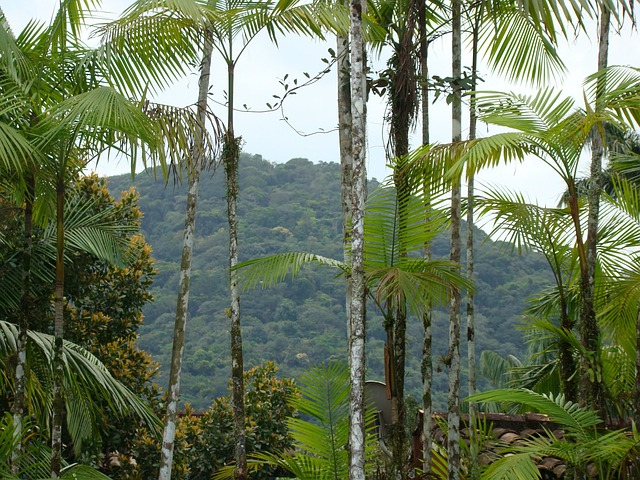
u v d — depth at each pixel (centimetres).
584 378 711
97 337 1172
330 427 791
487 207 789
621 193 862
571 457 682
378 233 715
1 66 704
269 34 838
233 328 868
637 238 838
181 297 835
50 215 795
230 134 867
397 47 812
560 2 643
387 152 786
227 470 925
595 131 750
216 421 1197
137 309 1234
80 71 729
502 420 944
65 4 707
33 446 756
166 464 818
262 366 1274
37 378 847
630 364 839
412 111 783
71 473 660
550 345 793
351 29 617
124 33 744
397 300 668
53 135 634
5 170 689
